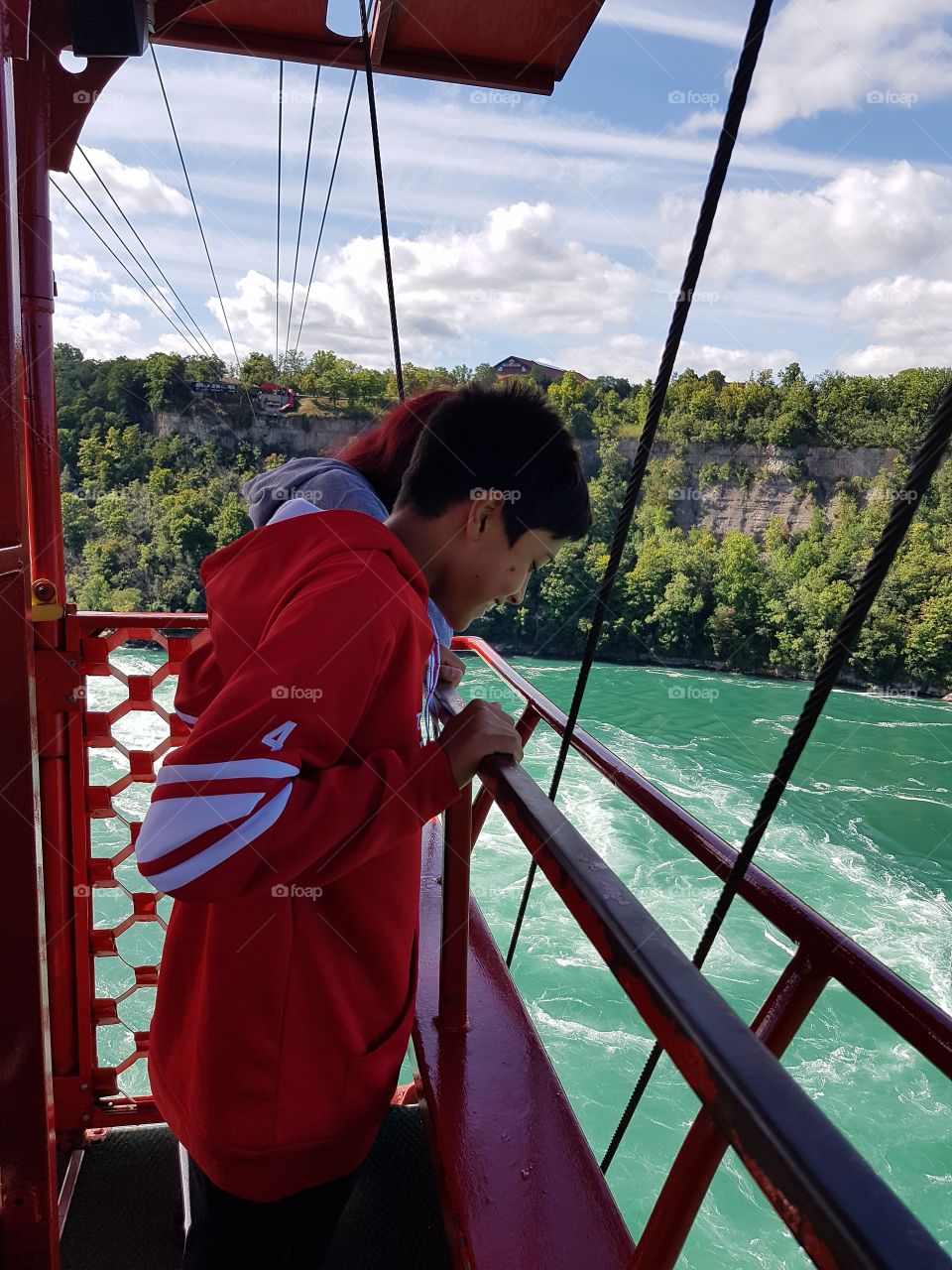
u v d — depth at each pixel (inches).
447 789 36.5
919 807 1253.7
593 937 28.3
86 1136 93.7
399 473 48.5
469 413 40.7
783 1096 19.3
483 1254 43.5
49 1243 50.0
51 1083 49.3
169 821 30.8
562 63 107.4
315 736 32.6
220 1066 38.4
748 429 2293.3
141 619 91.0
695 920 927.0
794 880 1051.3
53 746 90.7
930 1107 677.3
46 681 89.7
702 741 1485.0
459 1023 59.9
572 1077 705.6
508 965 67.9
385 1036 41.7
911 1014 36.6
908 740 1513.3
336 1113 40.2
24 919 46.5
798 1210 17.1
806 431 2271.2
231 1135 38.8
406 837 36.4
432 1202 74.7
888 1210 16.1
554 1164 49.2
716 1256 540.7
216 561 42.6
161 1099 43.7
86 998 94.3
